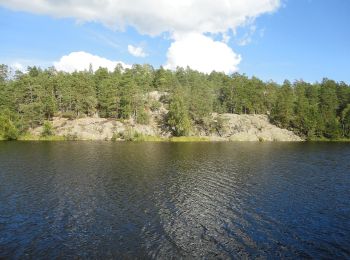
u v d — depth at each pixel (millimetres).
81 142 121688
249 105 181250
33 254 27766
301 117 168250
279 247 30047
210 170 66938
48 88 151750
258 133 161500
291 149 113750
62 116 152375
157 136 144875
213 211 40062
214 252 28750
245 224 35812
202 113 155625
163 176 59656
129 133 137000
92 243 30156
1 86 144625
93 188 49688
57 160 75188
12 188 48812
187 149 106438
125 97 148500
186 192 48719
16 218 36406
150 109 166125
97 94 162875
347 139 167750
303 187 53156
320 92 198125
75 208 40125
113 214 38219
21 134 131250
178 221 36312
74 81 157250
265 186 53562
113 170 64188
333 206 42688
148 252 28469
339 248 30031
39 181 53469
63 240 30734
